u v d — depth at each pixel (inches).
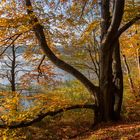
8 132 518.9
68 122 751.1
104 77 564.1
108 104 568.1
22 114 530.6
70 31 605.9
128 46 916.0
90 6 632.4
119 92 580.4
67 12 590.9
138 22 554.9
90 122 724.0
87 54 746.2
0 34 502.3
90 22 607.8
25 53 662.5
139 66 1008.2
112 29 527.8
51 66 735.7
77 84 917.8
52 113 553.6
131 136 421.1
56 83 807.1
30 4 506.6
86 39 648.4
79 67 762.8
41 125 740.0
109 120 564.7
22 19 489.7
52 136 679.7
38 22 508.1
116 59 585.9
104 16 556.4
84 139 488.1
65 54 732.7
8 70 853.2
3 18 482.9
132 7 551.2
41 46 548.4
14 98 541.3
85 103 601.6
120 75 585.0
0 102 538.0
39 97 582.9
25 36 551.5
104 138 444.8
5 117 523.2
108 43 542.9
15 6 511.5
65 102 576.4
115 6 508.7
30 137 675.4
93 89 570.6
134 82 1031.6
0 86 875.4
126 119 598.5
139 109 732.0
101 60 561.6
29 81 797.2
